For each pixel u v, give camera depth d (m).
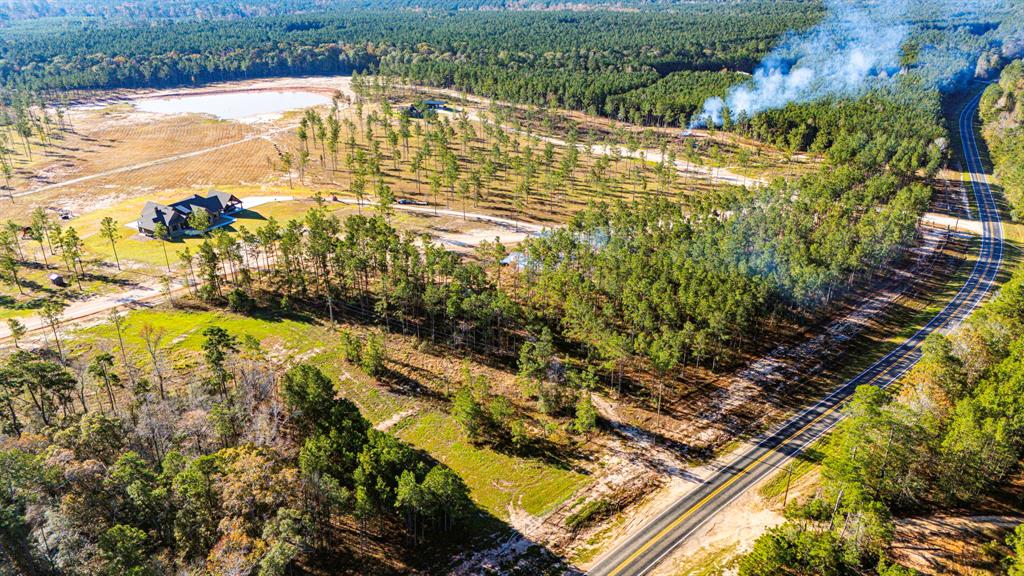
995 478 77.12
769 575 64.44
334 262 128.12
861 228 141.50
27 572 55.31
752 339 116.31
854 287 137.38
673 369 107.19
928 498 76.75
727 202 165.12
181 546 60.69
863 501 66.69
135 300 126.81
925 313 127.38
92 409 91.62
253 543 59.19
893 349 114.69
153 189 199.38
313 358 108.56
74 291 130.25
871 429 76.19
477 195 186.12
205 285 128.75
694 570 70.62
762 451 89.44
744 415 97.06
